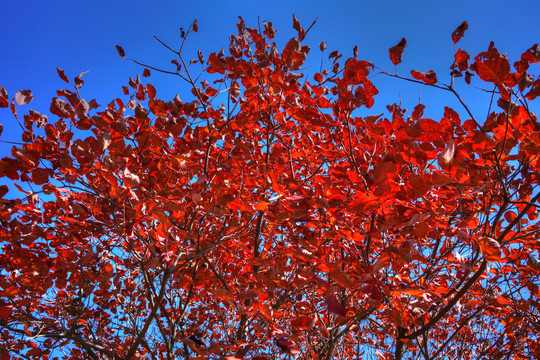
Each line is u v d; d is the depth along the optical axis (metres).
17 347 3.56
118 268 3.73
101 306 4.02
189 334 4.20
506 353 3.78
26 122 2.40
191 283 3.50
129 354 2.95
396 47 2.14
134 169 3.06
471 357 4.31
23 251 3.07
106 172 2.36
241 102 3.54
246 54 3.57
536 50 1.95
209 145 3.27
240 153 3.59
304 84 2.75
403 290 1.93
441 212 2.06
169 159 2.80
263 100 3.13
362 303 3.21
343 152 2.84
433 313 3.49
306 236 2.65
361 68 2.28
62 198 2.66
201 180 2.46
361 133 2.75
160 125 2.88
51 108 2.32
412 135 2.05
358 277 2.03
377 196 1.80
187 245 2.82
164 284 2.74
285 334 2.26
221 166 2.93
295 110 2.99
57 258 3.24
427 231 2.00
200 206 2.57
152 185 3.11
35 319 3.51
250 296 2.15
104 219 3.00
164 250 2.47
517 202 2.11
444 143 1.99
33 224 3.03
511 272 3.08
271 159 3.43
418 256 1.98
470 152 2.00
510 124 2.07
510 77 1.95
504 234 2.30
